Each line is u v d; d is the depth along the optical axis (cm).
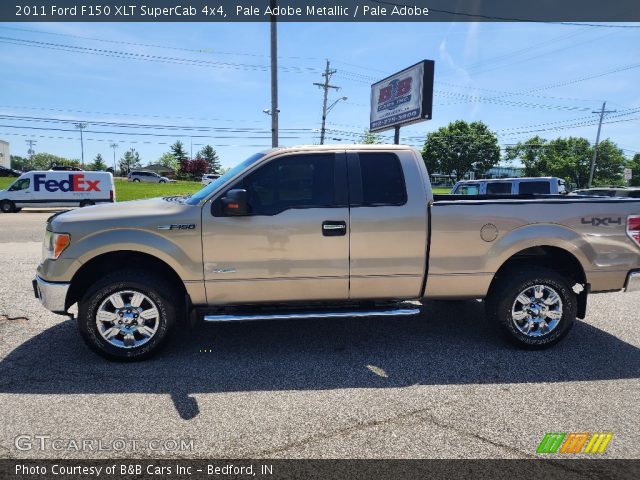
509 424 289
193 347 423
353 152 404
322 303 412
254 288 390
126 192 3875
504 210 402
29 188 2194
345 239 390
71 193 2241
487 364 385
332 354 408
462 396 328
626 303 586
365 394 331
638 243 415
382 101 2277
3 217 1942
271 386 343
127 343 383
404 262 399
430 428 284
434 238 398
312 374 365
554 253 436
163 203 416
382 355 405
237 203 367
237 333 463
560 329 411
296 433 278
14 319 497
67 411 303
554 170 7288
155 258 400
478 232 401
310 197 393
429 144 7525
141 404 314
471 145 7250
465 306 565
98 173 2277
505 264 429
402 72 2053
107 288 373
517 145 7638
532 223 405
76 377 355
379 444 266
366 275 398
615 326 488
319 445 265
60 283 373
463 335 459
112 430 281
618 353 411
